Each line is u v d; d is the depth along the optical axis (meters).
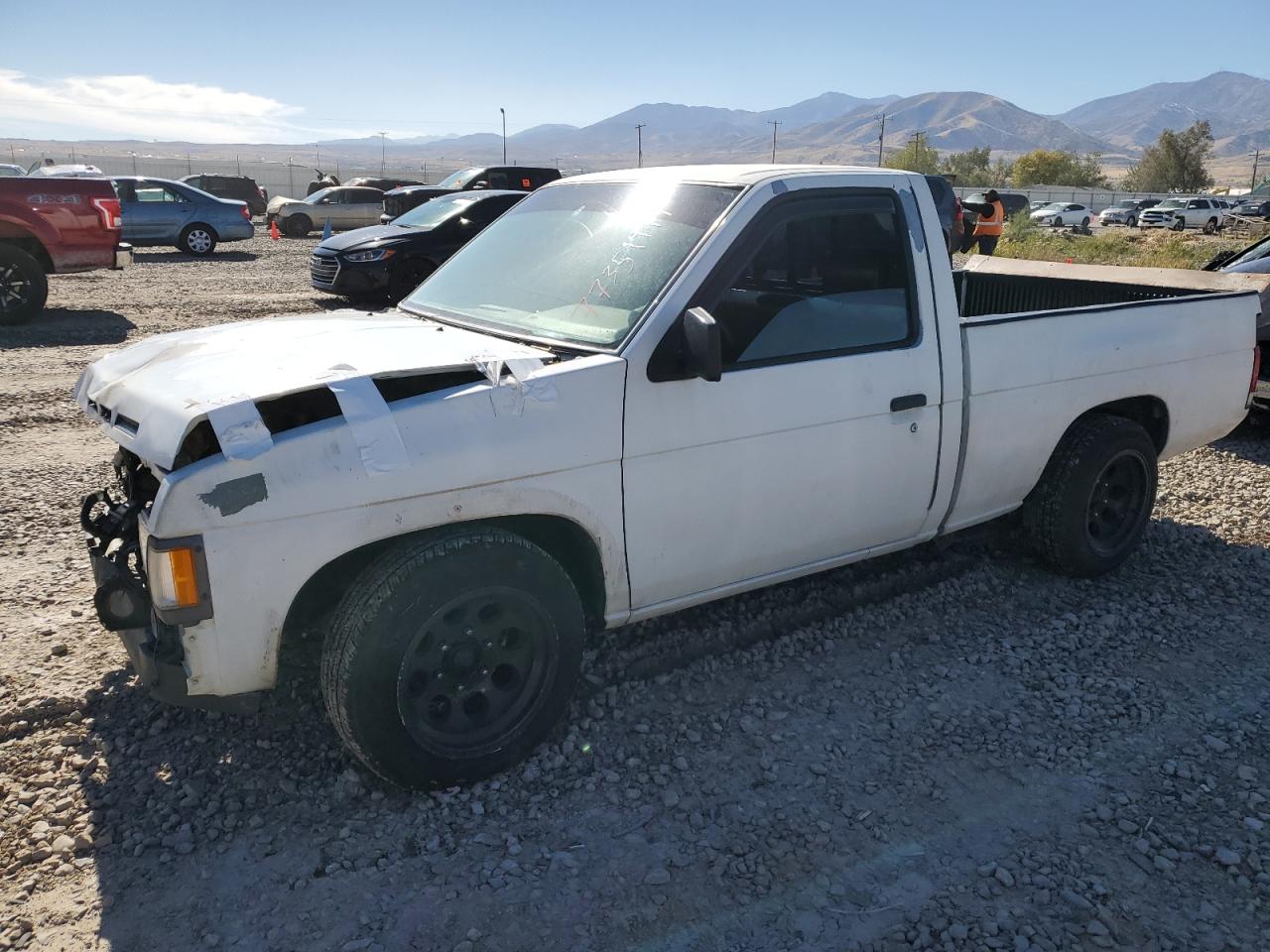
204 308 13.24
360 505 2.77
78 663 3.84
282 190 61.81
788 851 2.89
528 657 3.21
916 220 3.88
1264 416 8.03
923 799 3.14
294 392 2.73
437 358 3.04
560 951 2.50
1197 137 100.31
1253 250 8.92
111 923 2.56
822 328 3.62
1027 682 3.88
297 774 3.19
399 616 2.84
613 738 3.44
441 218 14.04
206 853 2.83
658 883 2.74
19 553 4.96
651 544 3.35
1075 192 85.62
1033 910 2.66
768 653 4.07
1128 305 4.68
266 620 2.75
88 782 3.13
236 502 2.64
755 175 3.58
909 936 2.56
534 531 3.39
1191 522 5.74
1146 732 3.54
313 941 2.51
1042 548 4.73
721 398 3.35
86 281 16.03
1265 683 3.90
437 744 3.04
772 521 3.60
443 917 2.60
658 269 3.39
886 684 3.85
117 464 3.36
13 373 9.07
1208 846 2.92
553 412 3.04
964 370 4.01
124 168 78.31
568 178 4.38
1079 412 4.50
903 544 4.17
